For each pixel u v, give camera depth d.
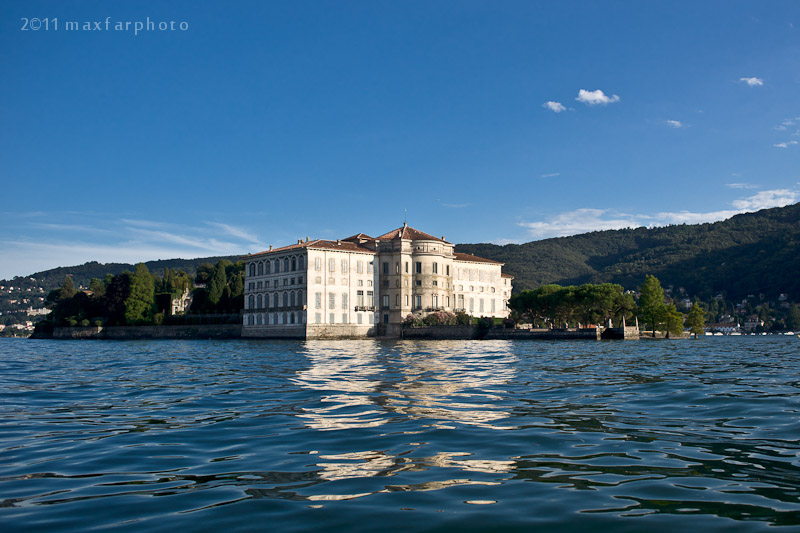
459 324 127.50
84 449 15.68
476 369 40.09
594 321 133.38
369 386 29.28
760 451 14.78
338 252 131.62
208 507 10.98
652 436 16.59
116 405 23.73
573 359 52.09
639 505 10.90
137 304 170.62
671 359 52.34
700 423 18.50
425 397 24.83
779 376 34.12
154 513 10.70
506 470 13.23
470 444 15.67
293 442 16.11
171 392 27.91
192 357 60.47
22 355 70.44
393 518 10.36
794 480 12.34
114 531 9.89
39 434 17.77
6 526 10.10
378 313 137.50
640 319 138.88
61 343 133.50
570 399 24.06
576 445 15.53
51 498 11.57
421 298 136.88
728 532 9.60
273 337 134.75
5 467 13.93
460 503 11.09
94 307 187.25
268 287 137.75
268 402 23.84
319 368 42.09
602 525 9.96
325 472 13.20
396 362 48.72
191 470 13.49
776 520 10.09
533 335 115.69
